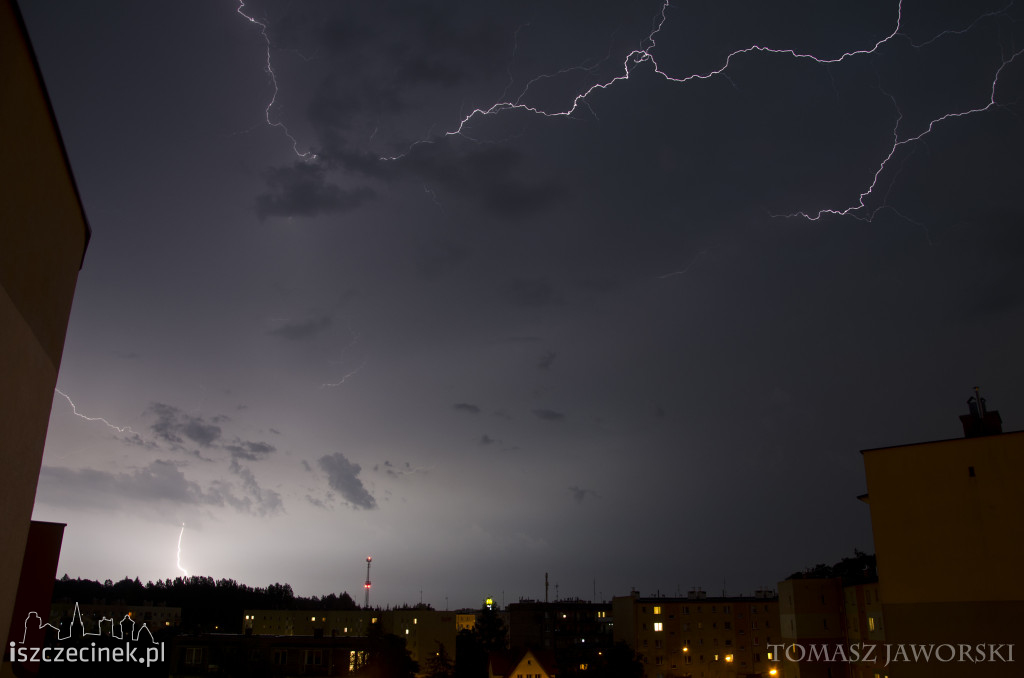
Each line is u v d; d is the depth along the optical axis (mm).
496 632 79750
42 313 8672
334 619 92875
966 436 24312
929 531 21281
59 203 8766
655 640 68875
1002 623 19734
